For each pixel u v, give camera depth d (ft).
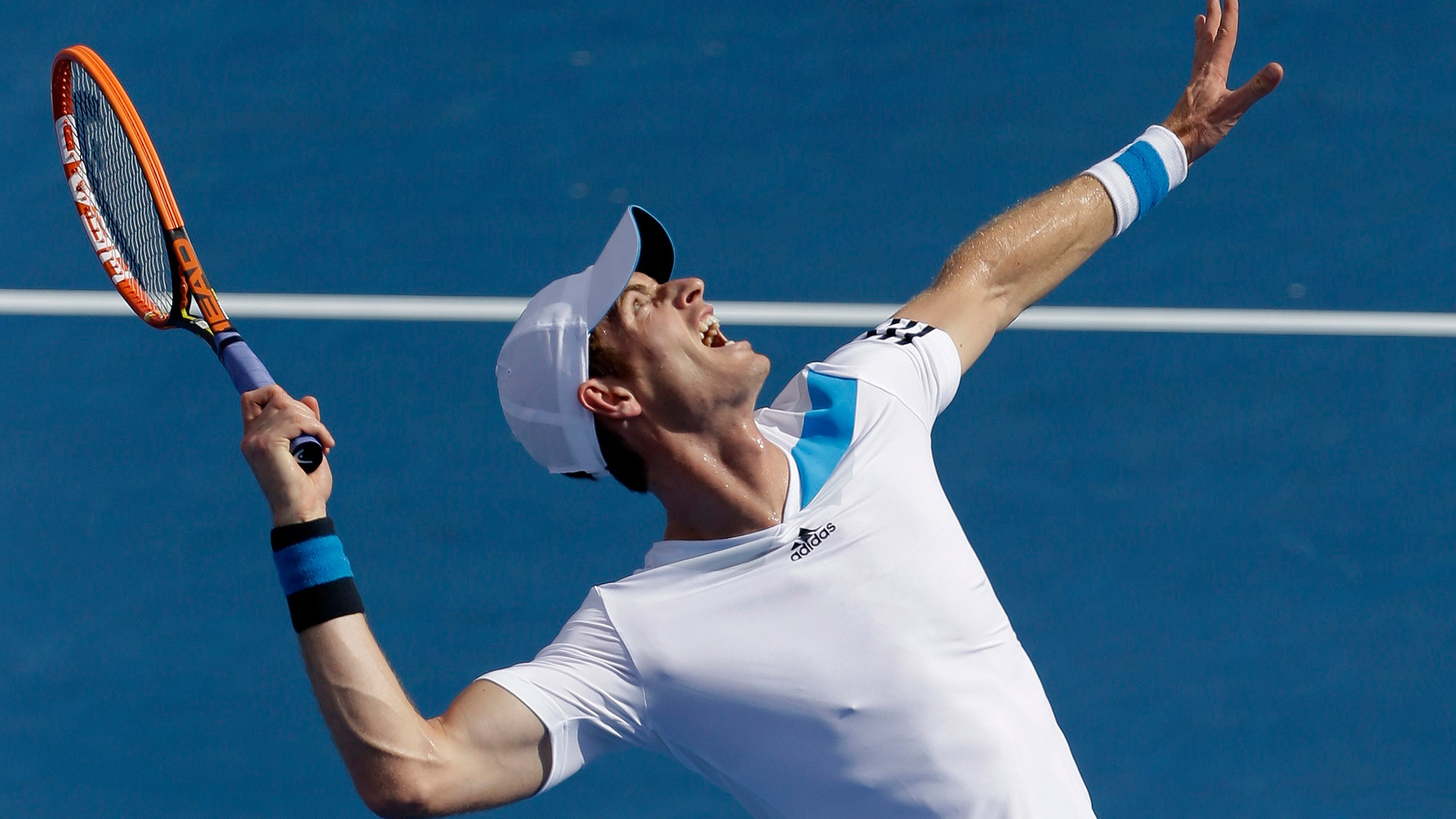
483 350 95.50
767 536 44.47
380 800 40.45
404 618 83.10
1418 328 97.30
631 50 114.11
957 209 103.45
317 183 104.47
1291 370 95.35
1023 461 90.79
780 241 101.55
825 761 43.83
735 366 45.21
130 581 84.38
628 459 46.42
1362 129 108.06
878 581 44.70
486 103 110.01
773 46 114.42
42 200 102.53
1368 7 115.96
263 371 51.03
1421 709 80.74
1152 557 86.43
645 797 77.77
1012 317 54.95
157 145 106.32
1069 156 106.42
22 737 78.18
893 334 51.44
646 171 105.91
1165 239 102.12
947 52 113.80
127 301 57.16
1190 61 112.78
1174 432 92.27
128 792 76.38
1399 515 88.53
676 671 43.16
